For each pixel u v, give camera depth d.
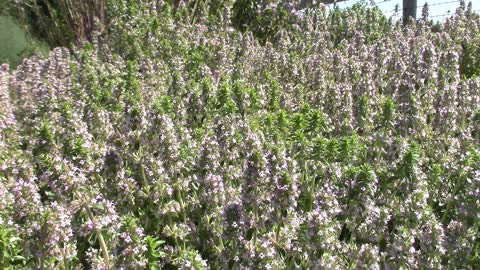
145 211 4.89
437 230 4.07
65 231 3.75
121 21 10.68
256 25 14.44
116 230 4.12
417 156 4.50
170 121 4.94
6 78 9.26
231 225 4.02
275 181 3.98
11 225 3.93
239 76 7.73
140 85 6.88
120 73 7.85
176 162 4.87
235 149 4.97
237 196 4.76
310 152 4.76
